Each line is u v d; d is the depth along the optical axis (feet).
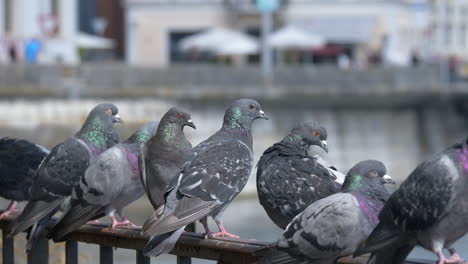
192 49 139.85
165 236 16.05
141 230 16.34
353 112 112.47
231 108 19.01
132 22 161.79
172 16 161.58
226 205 17.40
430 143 116.06
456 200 14.15
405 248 14.93
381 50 157.07
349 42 160.86
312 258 14.90
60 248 28.71
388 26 161.89
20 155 21.93
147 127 19.08
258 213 69.92
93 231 18.04
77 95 95.50
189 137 101.86
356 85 115.34
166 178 17.67
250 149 18.66
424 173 14.30
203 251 16.51
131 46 162.50
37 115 92.22
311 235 14.76
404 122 115.14
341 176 19.02
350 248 14.74
